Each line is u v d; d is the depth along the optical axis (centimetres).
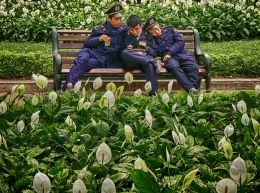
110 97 456
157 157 365
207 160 384
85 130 432
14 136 428
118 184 339
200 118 518
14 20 1428
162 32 825
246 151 382
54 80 789
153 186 285
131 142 391
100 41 801
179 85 845
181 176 333
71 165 373
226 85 950
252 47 1216
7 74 1005
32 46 1246
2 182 336
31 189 331
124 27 812
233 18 1415
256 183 330
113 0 1520
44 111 511
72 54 866
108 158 312
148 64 779
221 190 262
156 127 478
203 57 831
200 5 1455
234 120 486
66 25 1366
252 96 577
